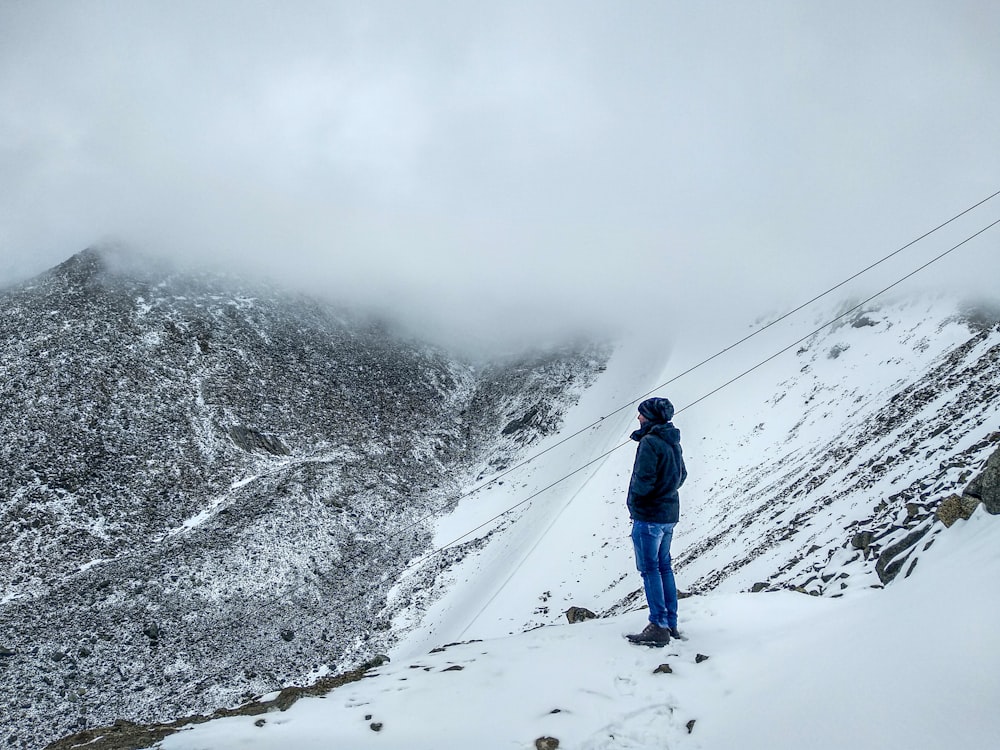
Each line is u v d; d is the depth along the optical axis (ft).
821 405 156.46
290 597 151.64
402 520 196.75
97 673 117.08
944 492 39.29
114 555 155.74
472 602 144.05
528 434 256.93
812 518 79.30
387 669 22.20
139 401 200.75
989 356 97.71
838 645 15.78
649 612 21.67
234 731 16.62
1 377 188.14
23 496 159.33
